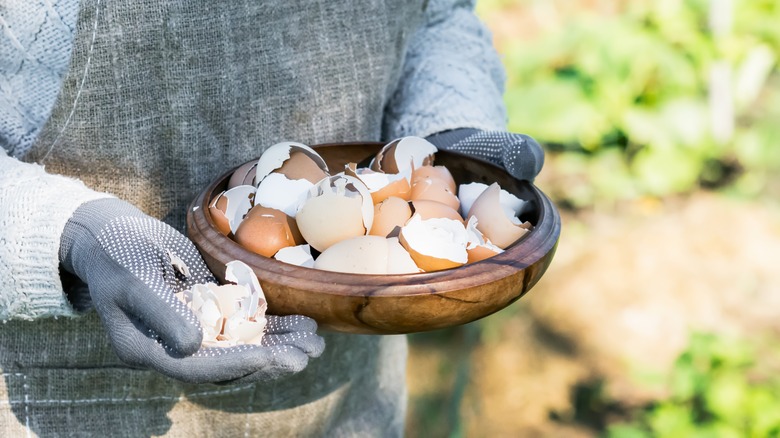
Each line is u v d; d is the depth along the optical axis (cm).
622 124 227
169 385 90
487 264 72
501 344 187
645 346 187
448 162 87
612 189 226
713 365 178
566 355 186
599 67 228
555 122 226
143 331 70
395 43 92
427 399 175
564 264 207
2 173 77
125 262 71
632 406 175
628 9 246
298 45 87
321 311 71
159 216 88
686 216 220
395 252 74
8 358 86
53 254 75
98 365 88
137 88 83
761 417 169
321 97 89
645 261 207
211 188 81
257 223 77
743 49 230
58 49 81
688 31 231
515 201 81
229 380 68
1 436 87
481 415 175
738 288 200
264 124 88
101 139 83
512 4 257
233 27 84
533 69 232
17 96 82
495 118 96
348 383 99
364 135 92
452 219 79
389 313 70
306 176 81
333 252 74
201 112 85
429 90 96
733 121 232
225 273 73
